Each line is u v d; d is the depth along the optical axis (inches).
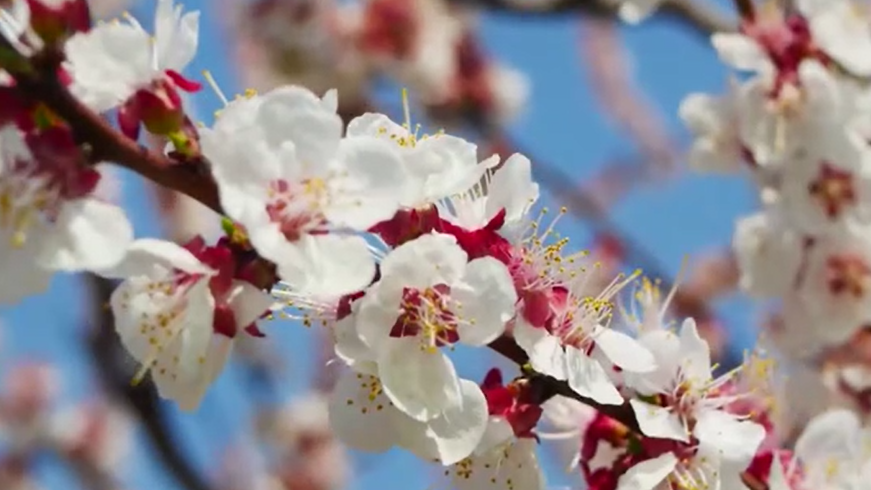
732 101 21.9
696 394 17.0
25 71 15.0
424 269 15.6
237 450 39.1
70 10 15.4
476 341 15.7
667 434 16.7
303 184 15.4
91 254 15.1
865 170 21.4
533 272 16.2
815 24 21.3
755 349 19.0
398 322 15.7
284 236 15.3
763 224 22.1
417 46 40.2
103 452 42.0
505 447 16.4
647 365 16.3
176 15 15.7
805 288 22.0
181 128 15.4
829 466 18.2
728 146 22.0
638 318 17.8
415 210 15.8
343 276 15.3
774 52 21.4
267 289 15.6
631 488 16.6
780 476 17.6
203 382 15.6
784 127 21.4
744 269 22.2
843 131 21.3
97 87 15.4
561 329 16.3
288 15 40.1
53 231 15.1
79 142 15.1
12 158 15.1
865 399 21.7
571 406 17.5
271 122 15.4
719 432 16.9
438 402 15.6
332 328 15.9
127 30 15.5
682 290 34.4
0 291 15.0
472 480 16.5
